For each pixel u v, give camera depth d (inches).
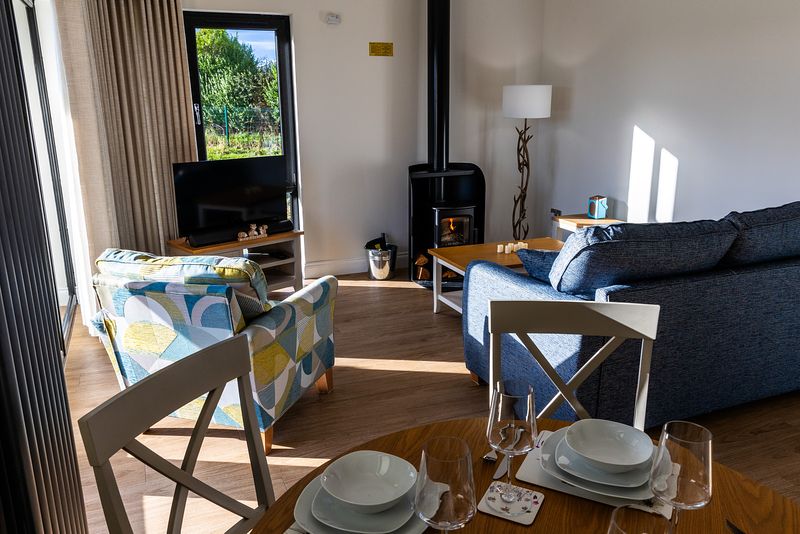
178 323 108.2
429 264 218.5
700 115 177.3
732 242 109.3
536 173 247.8
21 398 65.2
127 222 186.4
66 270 188.7
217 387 61.8
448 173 214.2
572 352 102.5
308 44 206.8
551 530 48.8
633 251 101.6
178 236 194.9
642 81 194.9
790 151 155.2
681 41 179.9
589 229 103.3
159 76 185.9
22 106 93.5
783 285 114.8
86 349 162.9
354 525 47.9
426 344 165.5
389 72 220.2
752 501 51.6
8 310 63.8
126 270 108.8
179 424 127.2
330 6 206.8
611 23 203.6
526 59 235.8
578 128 224.1
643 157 198.1
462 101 230.8
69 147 159.6
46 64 172.7
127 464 112.2
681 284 105.0
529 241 190.7
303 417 128.2
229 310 102.9
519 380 53.5
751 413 126.3
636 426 73.6
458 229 217.0
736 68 165.5
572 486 53.7
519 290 116.5
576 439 57.9
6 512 61.6
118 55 175.6
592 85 215.2
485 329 129.3
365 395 137.3
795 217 113.6
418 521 48.8
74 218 164.7
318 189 219.9
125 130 181.2
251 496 102.5
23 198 79.2
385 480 53.7
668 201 191.2
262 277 109.0
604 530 48.7
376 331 174.9
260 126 213.3
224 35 200.7
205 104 203.6
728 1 165.2
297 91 208.8
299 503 50.7
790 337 120.5
